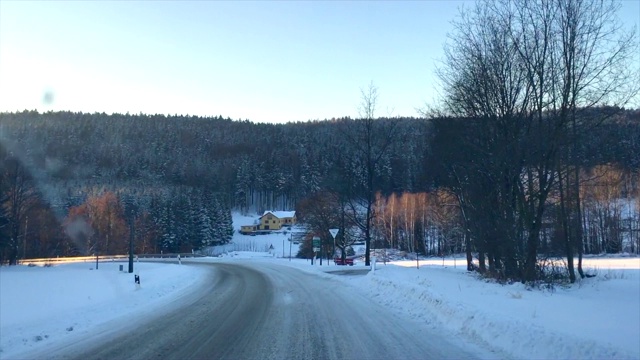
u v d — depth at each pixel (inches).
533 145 779.4
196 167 6117.1
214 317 542.3
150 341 400.8
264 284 987.9
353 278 1075.3
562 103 764.0
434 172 1156.5
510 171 809.5
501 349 339.0
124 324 496.1
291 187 5846.5
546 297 540.4
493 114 859.4
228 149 6707.7
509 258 815.1
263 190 6097.4
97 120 6801.2
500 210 870.4
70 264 2171.5
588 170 935.7
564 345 303.4
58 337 421.1
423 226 3063.5
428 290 588.4
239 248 4569.4
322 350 357.4
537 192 791.1
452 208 1546.5
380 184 3063.5
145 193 4827.8
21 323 465.7
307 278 1139.3
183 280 1149.1
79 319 516.7
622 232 2576.3
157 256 3356.3
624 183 2342.5
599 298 531.2
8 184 2166.6
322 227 2374.5
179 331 449.7
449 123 978.1
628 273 951.6
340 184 1895.9
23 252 2736.2
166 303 697.6
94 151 5812.0
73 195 4264.3
